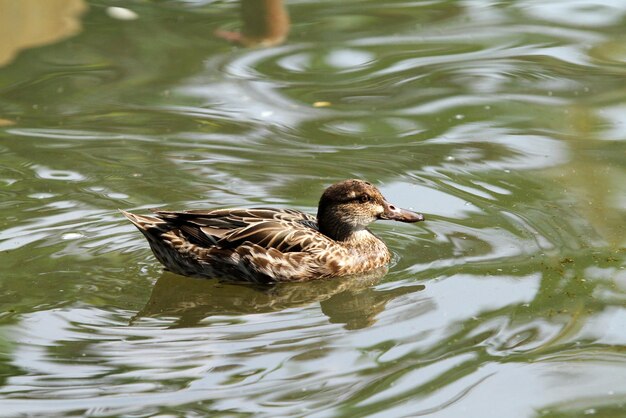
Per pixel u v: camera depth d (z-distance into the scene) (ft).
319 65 67.00
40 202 49.96
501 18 74.59
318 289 44.75
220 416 33.42
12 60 68.08
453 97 61.82
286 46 70.23
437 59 67.46
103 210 49.47
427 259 45.60
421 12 76.23
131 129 58.34
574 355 37.04
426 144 56.29
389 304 41.70
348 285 45.19
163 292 43.34
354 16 75.56
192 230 45.37
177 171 53.67
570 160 53.93
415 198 50.75
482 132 57.47
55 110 60.64
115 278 44.01
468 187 51.62
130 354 37.55
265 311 41.83
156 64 67.26
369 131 58.03
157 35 71.67
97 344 38.29
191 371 36.35
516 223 47.91
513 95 61.77
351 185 46.98
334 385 35.32
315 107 60.90
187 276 45.78
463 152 55.21
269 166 54.24
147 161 54.70
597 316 39.70
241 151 55.83
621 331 38.60
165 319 40.63
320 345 38.27
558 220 47.91
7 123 58.85
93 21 73.36
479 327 39.27
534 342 38.01
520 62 66.49
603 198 49.78
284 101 61.77
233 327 39.99
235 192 51.60
